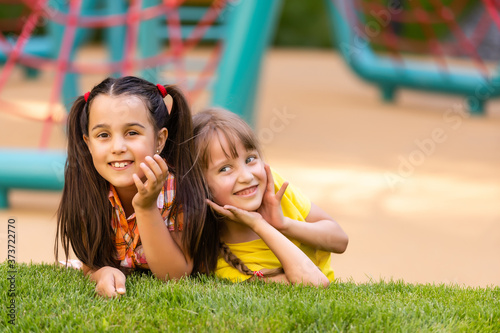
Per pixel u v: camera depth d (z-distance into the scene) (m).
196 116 3.35
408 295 3.18
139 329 2.65
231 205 3.25
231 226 3.41
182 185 3.23
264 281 3.32
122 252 3.36
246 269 3.35
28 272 3.34
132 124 3.02
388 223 5.52
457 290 3.37
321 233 3.45
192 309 2.83
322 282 3.25
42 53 13.69
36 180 5.61
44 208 5.90
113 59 10.34
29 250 4.61
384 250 4.85
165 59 7.04
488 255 4.77
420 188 6.62
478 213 5.84
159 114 3.12
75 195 3.25
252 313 2.78
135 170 3.05
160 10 6.77
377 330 2.64
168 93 3.23
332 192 6.38
